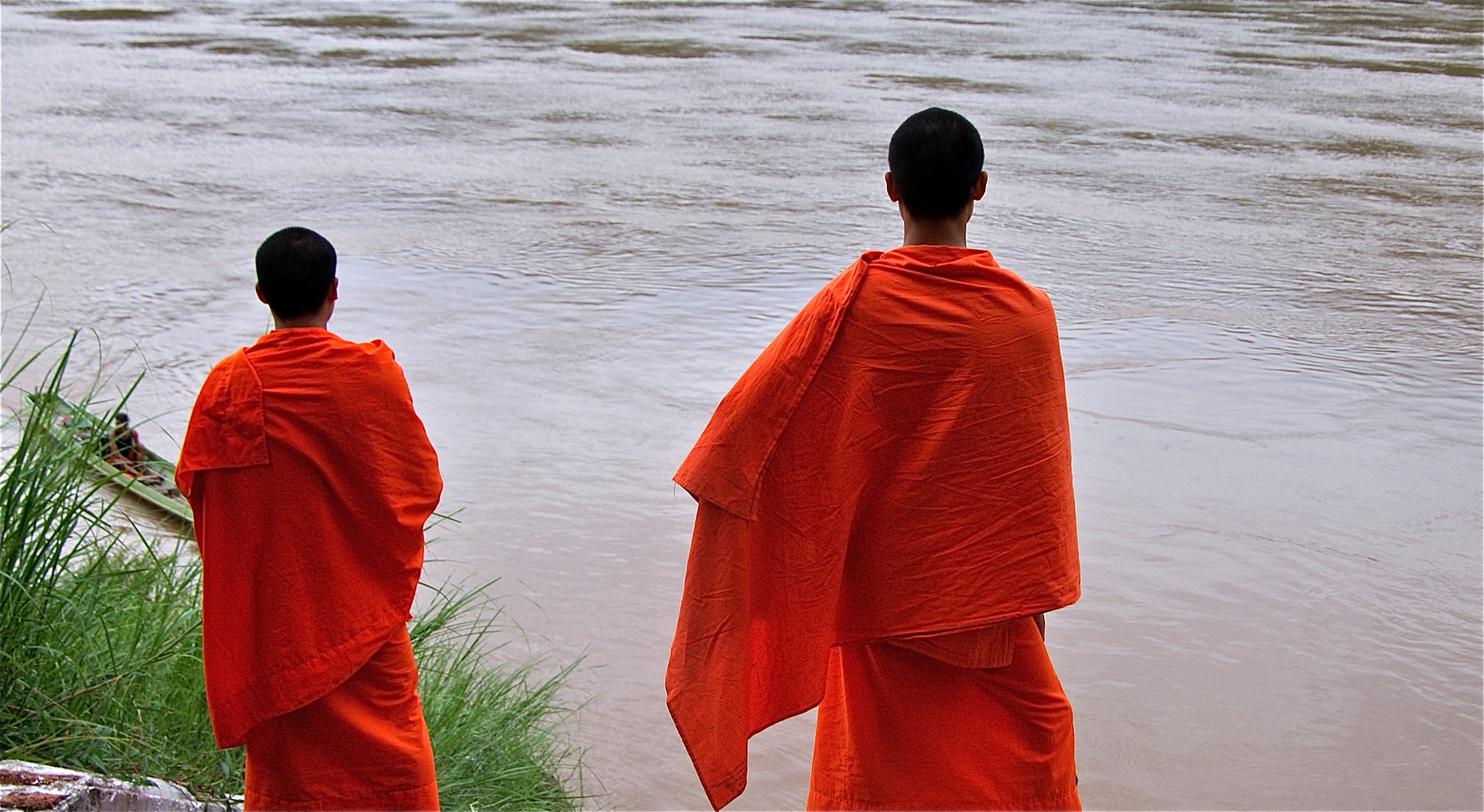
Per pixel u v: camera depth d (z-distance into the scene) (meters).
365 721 3.57
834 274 14.17
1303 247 15.52
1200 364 11.19
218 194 17.91
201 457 3.43
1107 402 10.18
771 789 5.42
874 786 3.27
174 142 21.34
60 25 36.12
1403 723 5.95
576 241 15.44
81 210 16.83
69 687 4.16
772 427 3.10
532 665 5.93
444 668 5.50
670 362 11.16
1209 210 17.30
